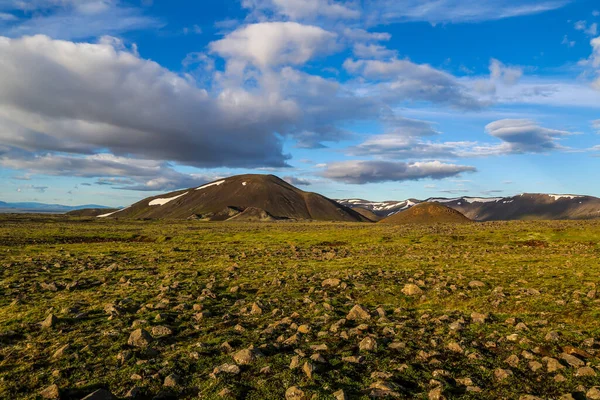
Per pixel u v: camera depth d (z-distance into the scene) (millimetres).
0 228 124125
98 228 140750
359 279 29062
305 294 24844
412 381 11539
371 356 13531
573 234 75438
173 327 17531
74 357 13711
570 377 11570
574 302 19969
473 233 85125
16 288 27344
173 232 118875
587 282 24734
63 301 23125
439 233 88000
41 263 41031
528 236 76562
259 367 12562
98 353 14180
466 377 11625
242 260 44688
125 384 11555
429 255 47312
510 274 29062
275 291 25812
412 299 23125
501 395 10586
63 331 17125
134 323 17969
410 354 13852
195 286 27531
